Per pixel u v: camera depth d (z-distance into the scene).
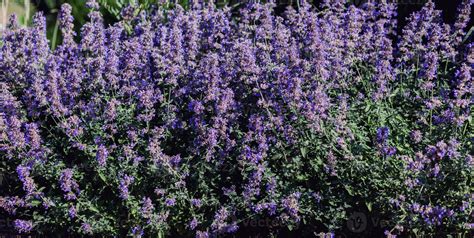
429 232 2.01
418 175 1.97
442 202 2.03
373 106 2.25
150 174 2.15
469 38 2.80
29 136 2.19
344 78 2.38
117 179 2.14
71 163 2.27
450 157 1.94
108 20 3.61
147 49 2.50
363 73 2.53
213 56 2.22
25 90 2.40
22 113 2.36
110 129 2.23
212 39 2.65
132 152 2.16
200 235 2.02
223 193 2.16
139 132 2.22
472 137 2.08
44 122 2.34
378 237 2.12
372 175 2.04
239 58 2.25
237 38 2.59
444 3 3.17
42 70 2.59
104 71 2.38
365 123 2.24
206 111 2.27
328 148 2.12
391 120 2.22
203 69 2.21
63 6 2.62
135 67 2.38
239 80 2.26
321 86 2.17
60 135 2.35
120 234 2.17
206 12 2.72
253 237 2.20
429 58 2.26
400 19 3.24
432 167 2.01
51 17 3.78
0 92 2.34
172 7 3.31
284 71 2.20
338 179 2.09
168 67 2.35
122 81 2.42
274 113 2.21
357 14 2.54
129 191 2.16
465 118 2.08
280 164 2.17
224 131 2.11
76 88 2.31
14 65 2.59
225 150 2.14
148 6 3.31
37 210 2.32
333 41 2.39
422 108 2.27
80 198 2.16
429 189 2.01
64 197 2.14
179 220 2.15
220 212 2.03
